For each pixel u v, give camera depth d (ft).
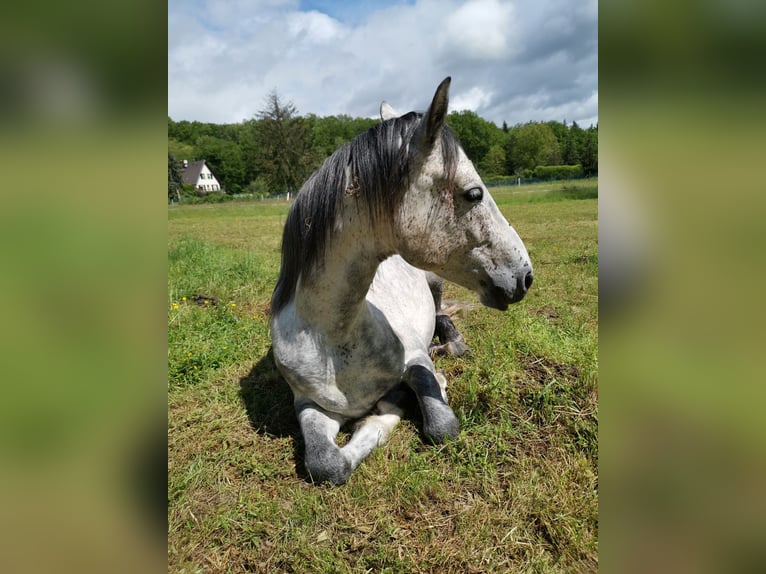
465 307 11.12
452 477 5.29
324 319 5.27
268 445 6.10
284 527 4.74
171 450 5.99
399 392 6.37
